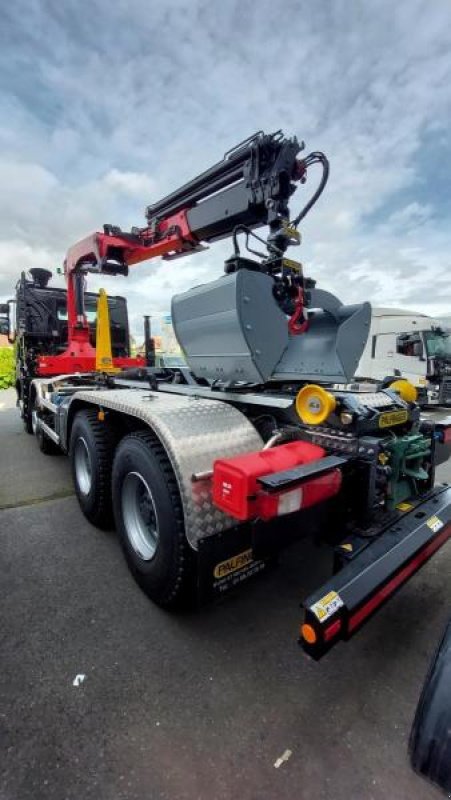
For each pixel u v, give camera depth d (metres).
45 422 5.20
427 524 1.97
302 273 2.55
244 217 3.35
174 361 5.01
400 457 2.12
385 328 10.45
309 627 1.37
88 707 1.55
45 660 1.79
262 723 1.49
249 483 1.51
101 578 2.47
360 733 1.45
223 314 2.29
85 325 5.98
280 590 2.38
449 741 1.00
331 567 2.63
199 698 1.60
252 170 3.01
